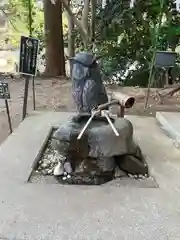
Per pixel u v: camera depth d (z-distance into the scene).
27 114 3.85
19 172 2.38
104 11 7.21
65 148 2.40
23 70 3.74
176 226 1.77
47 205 1.96
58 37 7.95
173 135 3.15
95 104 2.62
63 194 2.10
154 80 7.00
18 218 1.82
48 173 2.46
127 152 2.43
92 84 2.60
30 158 2.63
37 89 6.46
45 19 7.87
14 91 6.28
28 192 2.11
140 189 2.18
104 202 2.00
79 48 8.16
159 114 3.73
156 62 5.34
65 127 2.44
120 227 1.76
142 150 2.81
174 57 5.36
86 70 2.61
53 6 7.71
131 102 2.61
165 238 1.67
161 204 1.99
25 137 3.08
